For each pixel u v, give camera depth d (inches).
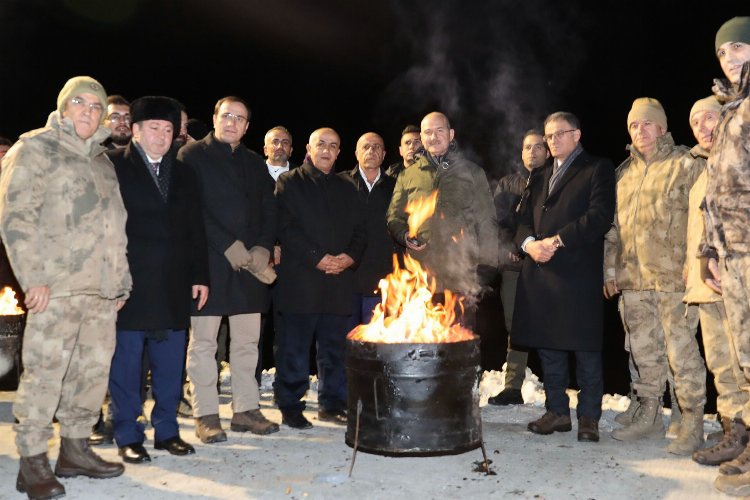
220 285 169.3
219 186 171.0
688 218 159.3
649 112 170.4
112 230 140.3
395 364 143.6
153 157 155.6
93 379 141.2
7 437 170.4
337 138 194.2
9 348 214.1
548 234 176.2
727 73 134.3
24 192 128.7
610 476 143.3
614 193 172.6
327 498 130.5
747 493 131.0
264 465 150.1
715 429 182.1
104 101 139.4
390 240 204.1
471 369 147.9
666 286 164.7
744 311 129.0
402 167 227.6
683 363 162.7
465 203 185.0
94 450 161.2
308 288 182.7
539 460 154.3
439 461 153.1
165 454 157.3
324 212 187.6
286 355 184.4
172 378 159.6
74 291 133.6
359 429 147.6
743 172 125.9
